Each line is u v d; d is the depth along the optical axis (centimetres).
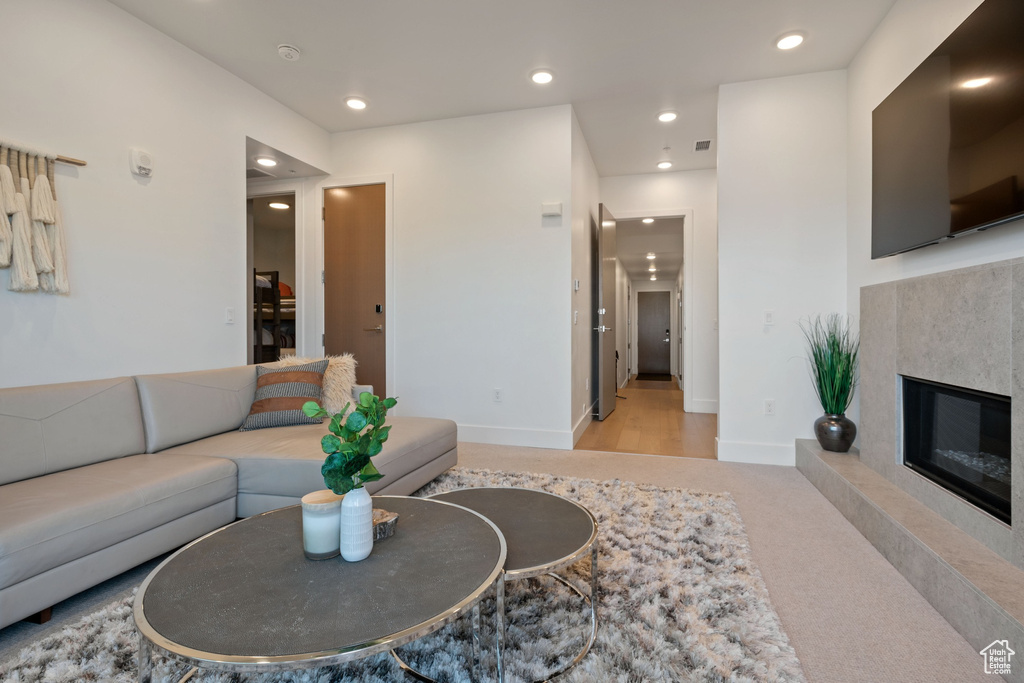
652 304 1351
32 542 144
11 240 211
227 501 215
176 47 293
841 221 326
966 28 182
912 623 154
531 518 166
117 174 259
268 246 762
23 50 220
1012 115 158
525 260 390
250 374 289
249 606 103
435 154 410
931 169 205
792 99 336
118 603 164
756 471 321
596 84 349
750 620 153
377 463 217
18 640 147
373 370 429
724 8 266
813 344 330
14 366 216
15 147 213
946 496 191
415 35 291
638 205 558
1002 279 160
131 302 266
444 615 100
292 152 389
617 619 154
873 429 257
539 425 390
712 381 562
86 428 207
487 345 400
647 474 314
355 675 131
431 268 412
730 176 345
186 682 127
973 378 175
